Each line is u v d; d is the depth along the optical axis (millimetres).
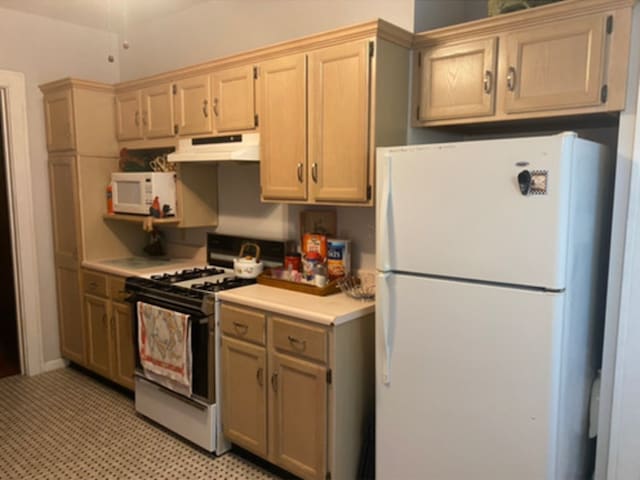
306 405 2277
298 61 2512
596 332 2039
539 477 1745
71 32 3836
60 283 3818
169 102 3246
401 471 2102
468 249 1825
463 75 2250
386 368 2086
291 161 2605
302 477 2328
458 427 1916
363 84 2273
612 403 1972
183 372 2654
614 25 1836
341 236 2824
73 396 3418
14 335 4566
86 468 2561
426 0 2516
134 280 3025
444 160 1857
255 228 3289
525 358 1732
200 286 2770
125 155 3654
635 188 1859
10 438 2850
